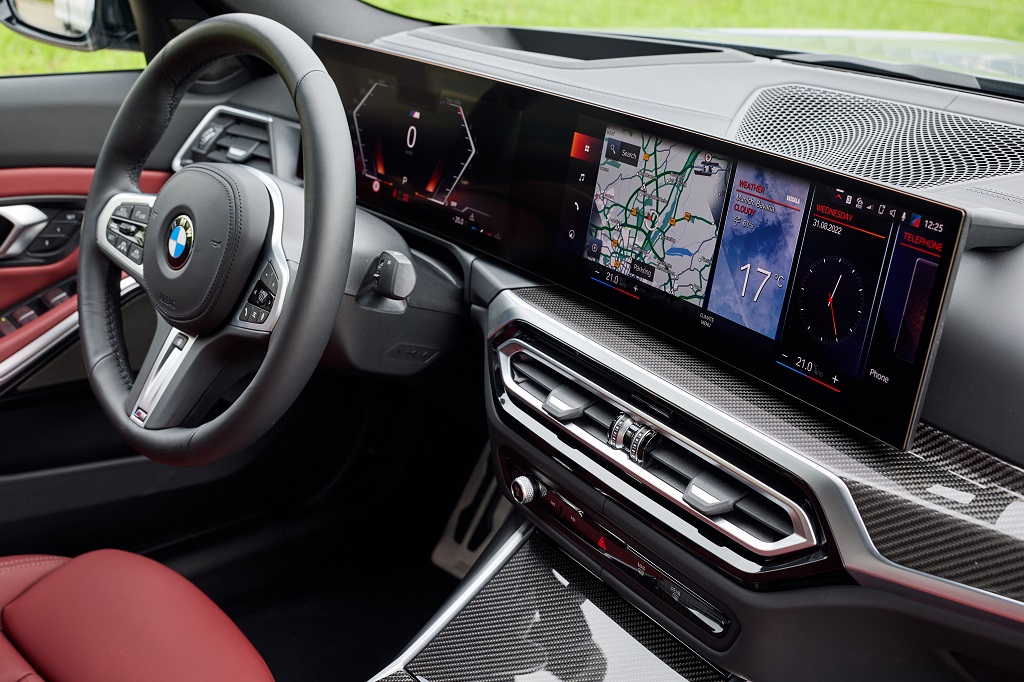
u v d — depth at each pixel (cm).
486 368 124
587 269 117
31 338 144
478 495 182
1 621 109
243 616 166
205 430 101
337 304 97
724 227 99
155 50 169
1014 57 120
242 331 102
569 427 110
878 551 85
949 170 103
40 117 148
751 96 123
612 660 110
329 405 167
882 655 92
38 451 145
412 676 113
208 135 160
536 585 119
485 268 128
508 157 123
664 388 101
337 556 176
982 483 86
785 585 93
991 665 84
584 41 159
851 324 89
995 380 88
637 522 105
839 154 110
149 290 108
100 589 109
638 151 107
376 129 140
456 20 172
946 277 80
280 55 101
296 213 103
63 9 162
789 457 90
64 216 152
